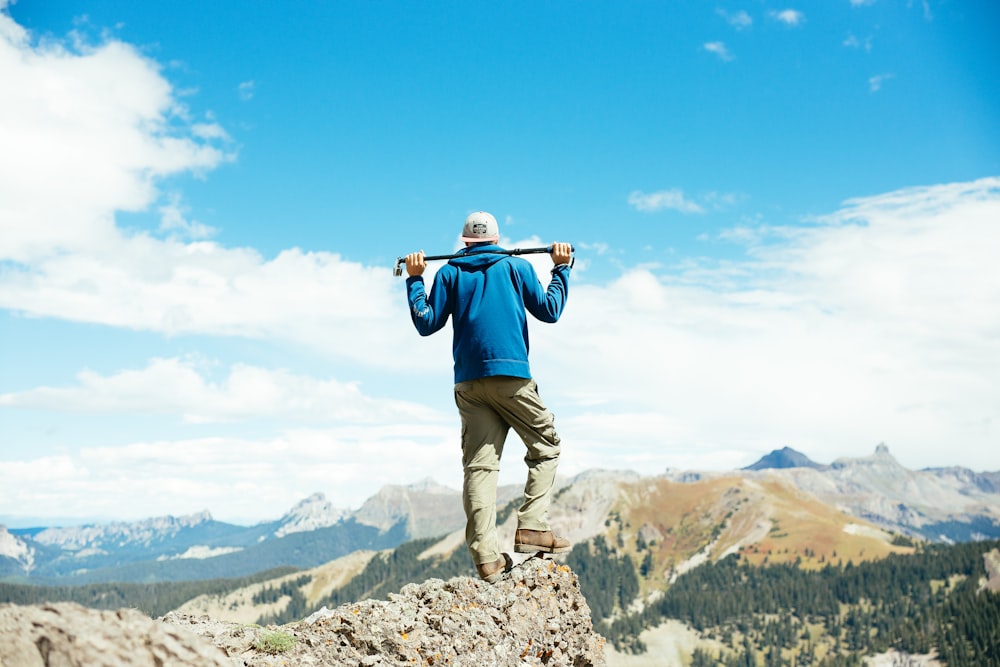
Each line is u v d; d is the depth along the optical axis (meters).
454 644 6.28
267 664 5.72
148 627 4.62
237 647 5.98
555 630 7.08
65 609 4.47
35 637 4.24
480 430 7.25
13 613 4.30
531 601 7.04
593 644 7.52
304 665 5.79
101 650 4.32
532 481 7.42
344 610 6.58
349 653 6.00
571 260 7.57
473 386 7.09
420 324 7.17
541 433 7.30
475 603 6.79
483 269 7.24
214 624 6.68
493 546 7.23
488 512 7.21
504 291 7.14
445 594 6.87
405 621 6.34
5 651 4.15
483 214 7.57
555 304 7.32
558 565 7.50
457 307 7.21
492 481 7.27
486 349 6.96
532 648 6.79
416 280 7.38
